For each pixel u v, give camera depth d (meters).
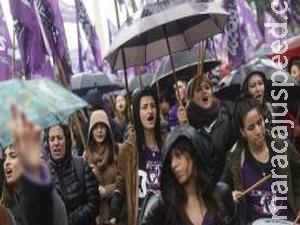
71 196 7.23
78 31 11.92
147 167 7.76
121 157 7.66
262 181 6.19
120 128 10.12
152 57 8.59
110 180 8.12
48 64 8.77
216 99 8.55
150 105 7.83
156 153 7.81
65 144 7.27
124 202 7.63
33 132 2.80
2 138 4.26
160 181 5.42
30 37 8.58
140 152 7.84
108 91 13.02
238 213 5.91
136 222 7.51
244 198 6.21
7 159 5.07
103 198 7.89
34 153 2.81
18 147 2.80
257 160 6.30
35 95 3.16
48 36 8.80
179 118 8.25
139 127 7.88
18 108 2.88
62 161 7.28
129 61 8.47
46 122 3.93
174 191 5.34
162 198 5.38
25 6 8.52
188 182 5.32
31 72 8.60
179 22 8.53
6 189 5.02
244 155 6.36
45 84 3.42
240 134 6.34
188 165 5.29
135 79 12.43
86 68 13.20
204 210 5.32
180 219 5.30
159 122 7.91
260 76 8.44
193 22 8.55
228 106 8.46
